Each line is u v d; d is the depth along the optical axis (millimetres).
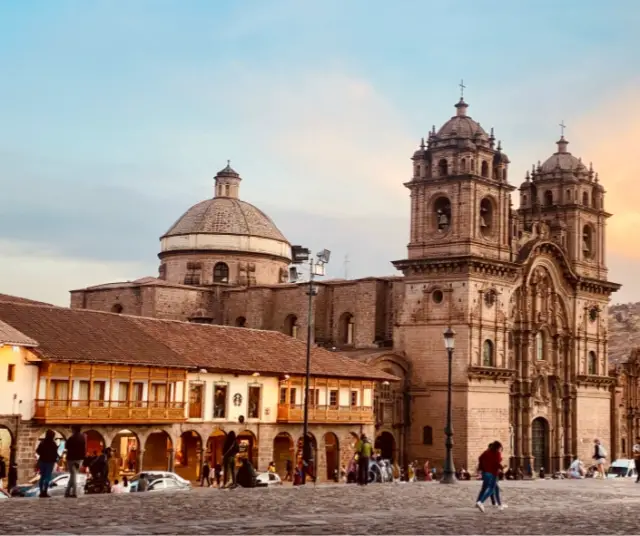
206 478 74188
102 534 23062
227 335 83750
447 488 46875
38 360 63875
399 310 98250
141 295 107938
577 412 107250
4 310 68688
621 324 170625
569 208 110750
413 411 95500
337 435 86188
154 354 71750
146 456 76188
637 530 26453
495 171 99875
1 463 58344
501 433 95688
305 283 104500
